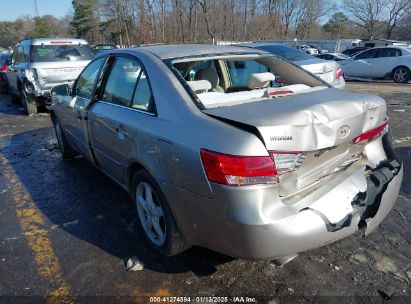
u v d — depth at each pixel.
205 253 2.90
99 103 3.55
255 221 2.04
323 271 2.67
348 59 15.30
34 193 4.18
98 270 2.76
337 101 2.42
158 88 2.72
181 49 3.19
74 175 4.68
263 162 2.04
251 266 2.74
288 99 2.62
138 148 2.73
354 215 2.36
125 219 3.50
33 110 8.68
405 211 3.49
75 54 8.70
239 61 3.73
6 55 13.03
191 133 2.29
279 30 49.50
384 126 2.78
